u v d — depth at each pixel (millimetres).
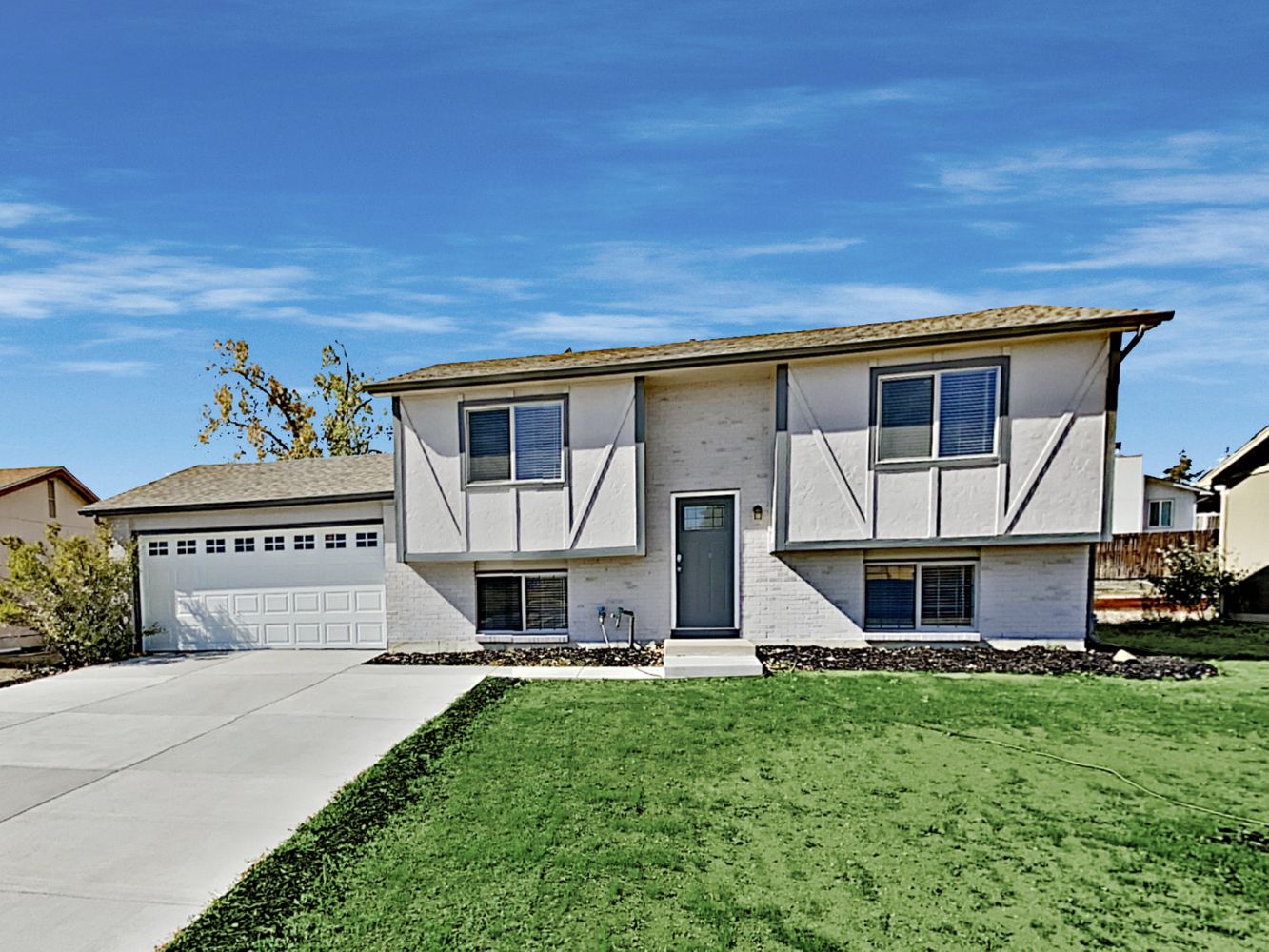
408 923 3322
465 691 7988
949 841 4016
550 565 10375
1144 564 16250
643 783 4961
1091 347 8367
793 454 9227
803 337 9891
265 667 9773
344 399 29328
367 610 11102
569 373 9602
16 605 10438
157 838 4367
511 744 5852
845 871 3711
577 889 3584
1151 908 3326
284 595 11352
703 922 3287
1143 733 5770
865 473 9016
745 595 9789
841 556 9484
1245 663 8391
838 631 9477
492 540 10062
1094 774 4945
